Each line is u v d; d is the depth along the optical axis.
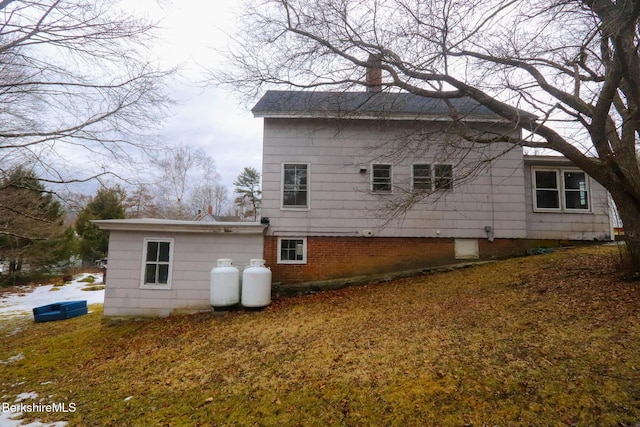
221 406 4.18
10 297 17.88
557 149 6.60
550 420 3.15
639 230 6.42
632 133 6.51
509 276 8.80
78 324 10.07
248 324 7.68
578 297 6.27
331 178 11.07
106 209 26.91
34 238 10.01
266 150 11.09
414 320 6.54
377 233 10.95
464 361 4.49
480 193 11.17
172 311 9.34
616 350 4.12
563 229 11.49
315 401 4.04
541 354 4.35
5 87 6.68
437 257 10.98
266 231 10.79
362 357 5.07
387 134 11.14
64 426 4.02
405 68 7.35
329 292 10.33
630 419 3.00
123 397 4.69
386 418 3.55
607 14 5.58
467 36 6.45
